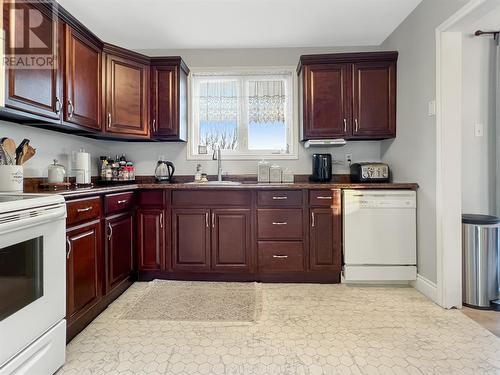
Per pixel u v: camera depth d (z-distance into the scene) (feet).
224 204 8.58
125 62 8.81
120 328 6.11
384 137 9.49
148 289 8.14
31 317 4.16
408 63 8.58
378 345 5.48
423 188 7.86
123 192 7.79
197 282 8.66
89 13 8.27
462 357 5.10
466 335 5.80
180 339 5.71
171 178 10.40
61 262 4.83
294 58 10.71
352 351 5.30
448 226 7.00
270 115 10.95
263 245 8.55
